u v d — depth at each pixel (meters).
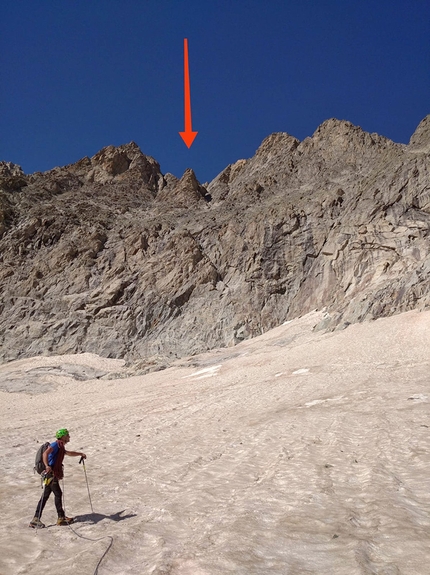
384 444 10.25
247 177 107.56
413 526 5.34
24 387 49.94
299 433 12.77
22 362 60.94
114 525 6.55
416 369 23.69
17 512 7.69
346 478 8.10
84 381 50.25
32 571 4.97
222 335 59.59
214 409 21.03
